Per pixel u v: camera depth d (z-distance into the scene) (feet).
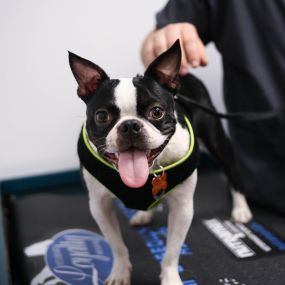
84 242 3.96
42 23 5.61
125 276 3.14
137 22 5.84
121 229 4.27
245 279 3.25
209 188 5.42
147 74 2.66
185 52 3.89
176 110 2.96
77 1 5.61
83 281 3.27
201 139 4.48
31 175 5.78
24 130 6.03
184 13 4.81
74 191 5.58
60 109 6.03
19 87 5.81
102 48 5.83
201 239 3.96
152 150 2.62
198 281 3.23
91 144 2.75
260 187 4.78
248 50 4.69
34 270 3.46
